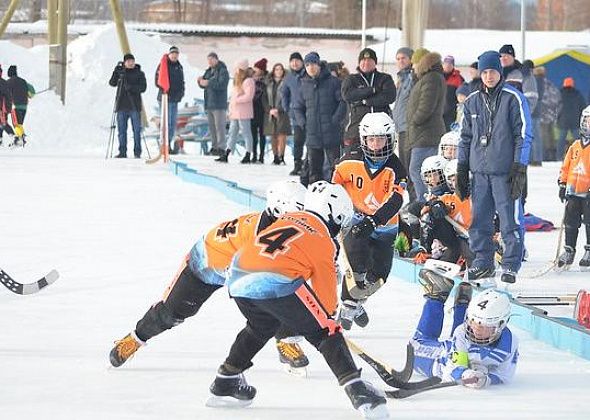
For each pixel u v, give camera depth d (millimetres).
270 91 34344
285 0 108625
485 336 9445
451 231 14523
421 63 19750
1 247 17234
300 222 8477
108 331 11422
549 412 8727
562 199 16266
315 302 8242
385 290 14203
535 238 19844
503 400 9078
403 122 22688
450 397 9164
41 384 9352
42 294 13445
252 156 37469
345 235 11570
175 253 16781
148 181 28547
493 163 14414
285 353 9742
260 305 8305
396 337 11438
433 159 14680
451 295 13344
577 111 38844
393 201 11516
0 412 8508
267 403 8914
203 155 39094
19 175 29688
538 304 13148
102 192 25594
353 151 12102
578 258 17672
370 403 8211
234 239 8977
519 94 14414
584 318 11398
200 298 9422
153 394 9094
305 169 25656
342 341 8305
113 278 14625
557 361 10570
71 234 18703
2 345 10750
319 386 9445
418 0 30125
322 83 24344
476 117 14578
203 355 10453
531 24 120750
